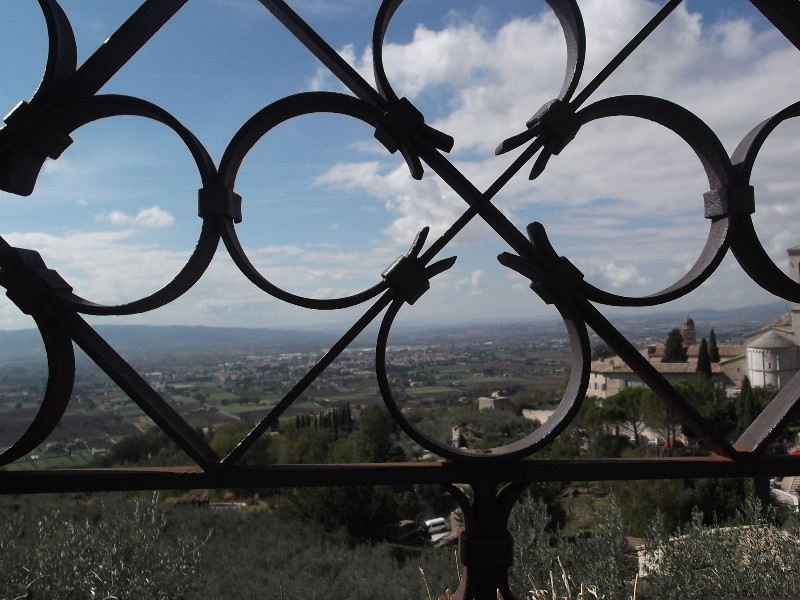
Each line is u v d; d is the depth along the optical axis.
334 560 8.38
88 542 4.90
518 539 4.01
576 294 1.26
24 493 1.22
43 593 4.19
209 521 9.59
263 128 1.27
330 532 11.03
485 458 1.24
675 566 3.99
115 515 6.31
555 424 1.26
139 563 4.89
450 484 1.27
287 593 6.68
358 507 11.38
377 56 1.24
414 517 14.46
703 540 4.17
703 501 11.29
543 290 1.29
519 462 1.27
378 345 1.22
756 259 1.33
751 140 1.31
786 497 9.06
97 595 4.31
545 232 1.27
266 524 10.16
